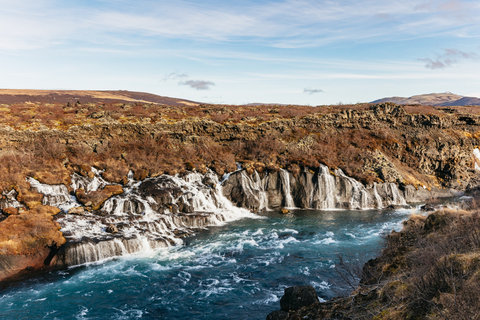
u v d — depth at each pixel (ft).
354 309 45.44
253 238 111.75
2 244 88.02
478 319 29.89
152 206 123.24
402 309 38.42
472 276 36.81
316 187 153.28
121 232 106.11
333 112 211.41
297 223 128.47
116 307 70.18
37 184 118.42
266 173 155.22
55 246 92.63
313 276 81.87
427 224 72.18
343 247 101.40
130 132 158.10
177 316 66.69
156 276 84.38
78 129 146.41
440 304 35.01
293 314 51.08
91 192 123.34
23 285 79.82
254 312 67.31
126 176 138.41
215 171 153.48
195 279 82.48
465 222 63.21
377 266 60.85
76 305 71.05
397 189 160.04
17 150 133.90
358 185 155.74
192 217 124.57
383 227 121.49
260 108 236.43
